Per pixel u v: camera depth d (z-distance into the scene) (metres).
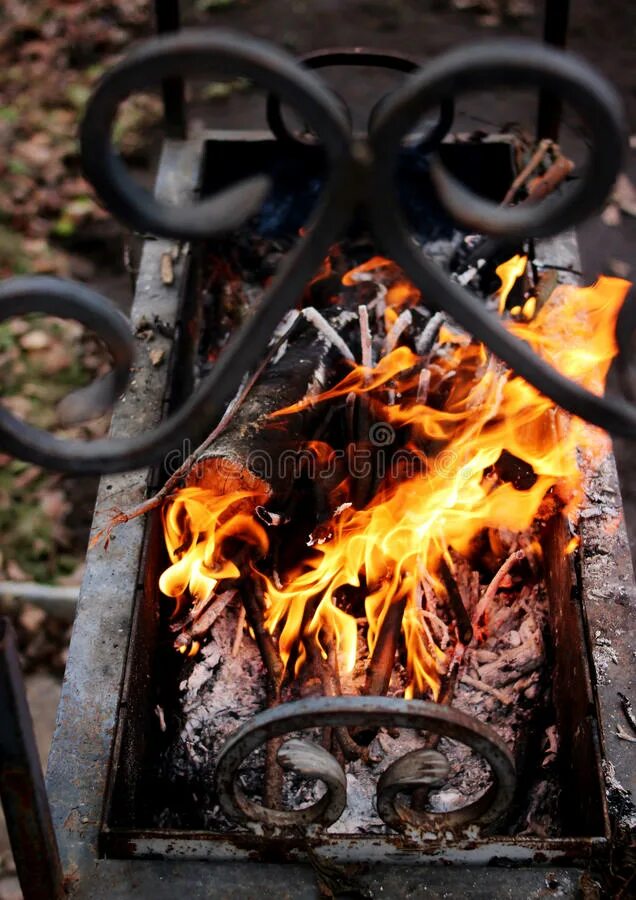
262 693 2.00
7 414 1.10
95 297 1.01
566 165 2.55
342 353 2.15
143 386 2.37
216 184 3.08
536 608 2.11
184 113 3.00
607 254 3.96
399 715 1.35
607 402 1.07
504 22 4.84
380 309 2.42
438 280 1.00
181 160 2.99
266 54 0.87
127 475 2.15
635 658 1.87
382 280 2.59
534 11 4.89
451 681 1.98
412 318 2.40
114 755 1.72
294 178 3.01
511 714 1.98
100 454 1.13
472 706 1.99
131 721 1.82
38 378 3.72
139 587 1.92
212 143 2.98
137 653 1.88
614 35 4.81
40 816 1.44
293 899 1.58
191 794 1.91
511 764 1.40
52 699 3.03
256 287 2.84
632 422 1.07
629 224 4.07
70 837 1.65
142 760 1.91
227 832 1.61
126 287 4.01
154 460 1.15
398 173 2.91
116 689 1.84
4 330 3.81
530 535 2.19
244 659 2.04
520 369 1.05
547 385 1.06
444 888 1.58
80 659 1.88
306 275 1.00
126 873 1.61
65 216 4.20
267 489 1.95
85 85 4.78
